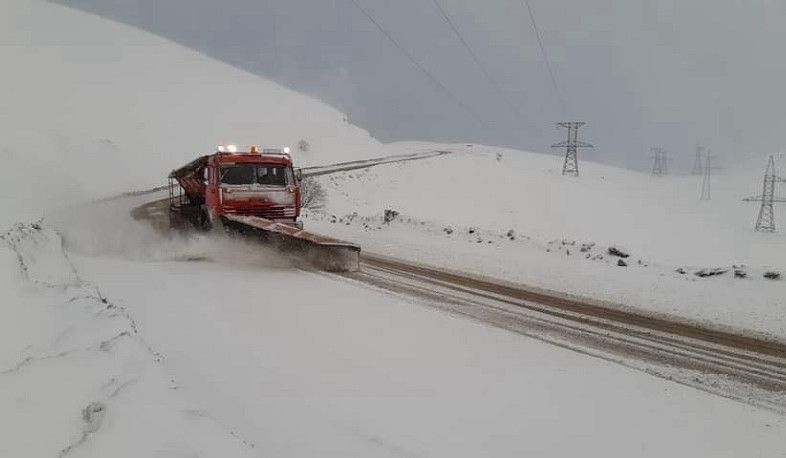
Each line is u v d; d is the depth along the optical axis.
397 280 10.14
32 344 4.69
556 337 6.74
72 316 5.32
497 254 14.35
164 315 6.61
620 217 61.75
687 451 3.95
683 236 56.66
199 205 15.52
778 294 9.69
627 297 9.43
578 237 47.97
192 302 7.37
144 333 5.85
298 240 11.00
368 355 5.62
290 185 13.98
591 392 4.96
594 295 9.53
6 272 6.07
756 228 71.50
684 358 6.11
